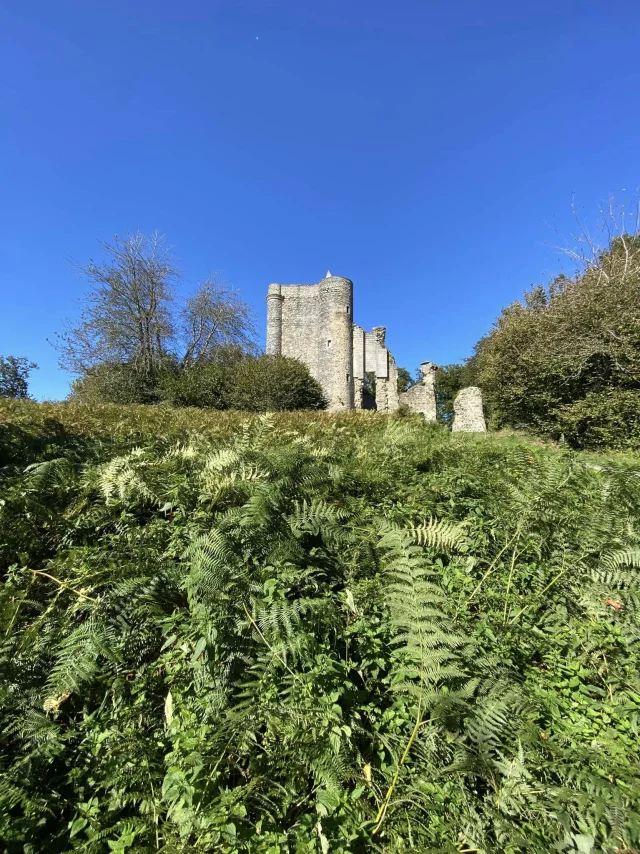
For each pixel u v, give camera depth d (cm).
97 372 2277
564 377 1141
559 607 261
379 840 145
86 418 719
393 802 152
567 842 138
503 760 167
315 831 141
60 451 438
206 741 156
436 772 163
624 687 211
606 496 332
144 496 337
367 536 303
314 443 573
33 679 184
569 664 224
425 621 204
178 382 2020
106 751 167
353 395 3450
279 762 156
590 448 1073
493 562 296
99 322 2306
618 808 141
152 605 220
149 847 138
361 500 368
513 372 1360
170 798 146
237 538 259
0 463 414
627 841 137
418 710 183
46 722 166
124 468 356
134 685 193
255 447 473
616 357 1063
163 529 300
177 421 755
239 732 160
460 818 149
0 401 837
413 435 677
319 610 213
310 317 3559
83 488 342
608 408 1030
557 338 1194
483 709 179
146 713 184
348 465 441
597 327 1117
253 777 152
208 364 2306
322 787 155
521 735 170
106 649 190
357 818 146
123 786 155
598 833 141
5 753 161
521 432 1312
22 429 520
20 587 241
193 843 139
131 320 2377
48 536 299
